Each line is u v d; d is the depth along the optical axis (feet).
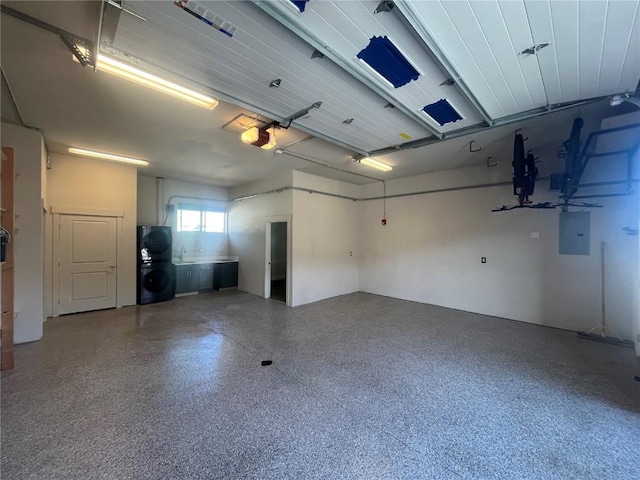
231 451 6.03
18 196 11.68
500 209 15.47
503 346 12.01
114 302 17.66
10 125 11.40
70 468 5.53
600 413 7.41
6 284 9.60
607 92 8.25
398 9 5.38
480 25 5.75
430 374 9.50
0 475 5.34
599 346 12.01
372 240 23.17
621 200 12.79
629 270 12.64
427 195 19.72
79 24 6.04
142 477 5.36
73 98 9.32
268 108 9.56
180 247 23.34
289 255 19.07
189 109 10.10
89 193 16.48
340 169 18.71
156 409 7.44
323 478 5.37
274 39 6.35
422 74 7.45
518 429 6.79
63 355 10.69
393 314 16.98
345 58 6.79
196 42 6.45
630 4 5.14
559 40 6.13
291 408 7.55
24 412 7.24
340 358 10.75
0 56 7.16
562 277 14.38
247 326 14.52
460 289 18.02
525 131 11.96
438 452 6.04
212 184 24.20
